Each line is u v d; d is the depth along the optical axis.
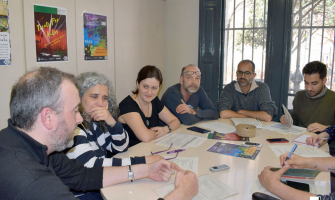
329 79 3.38
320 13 3.31
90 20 2.78
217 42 3.83
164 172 1.27
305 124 2.75
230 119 2.56
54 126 0.89
